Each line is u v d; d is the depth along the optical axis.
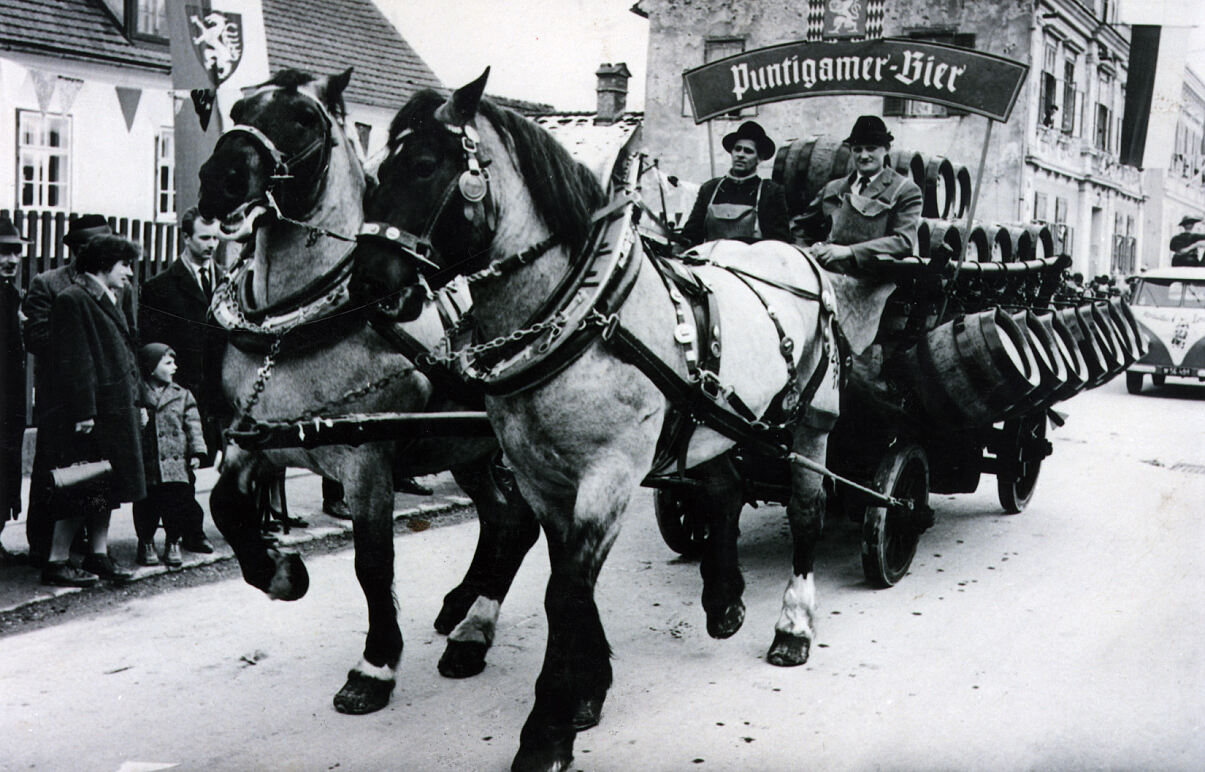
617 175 3.83
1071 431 11.21
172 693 4.17
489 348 3.44
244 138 3.81
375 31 7.29
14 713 3.95
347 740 3.76
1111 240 16.95
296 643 4.75
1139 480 8.70
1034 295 7.21
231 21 6.25
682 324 3.70
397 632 4.12
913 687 4.31
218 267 5.91
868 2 6.39
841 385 4.92
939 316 5.94
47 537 5.33
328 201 4.03
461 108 3.24
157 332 5.77
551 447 3.50
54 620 4.96
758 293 4.39
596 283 3.44
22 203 8.07
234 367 4.30
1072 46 16.08
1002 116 5.93
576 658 3.44
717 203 6.24
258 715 3.97
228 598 5.36
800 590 4.70
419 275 3.20
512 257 3.39
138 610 5.14
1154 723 3.98
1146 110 9.81
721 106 6.70
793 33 13.15
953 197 7.50
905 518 5.76
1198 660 4.63
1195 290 14.70
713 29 13.09
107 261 5.27
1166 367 14.21
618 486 3.49
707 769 3.57
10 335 5.45
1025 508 7.67
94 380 5.15
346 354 4.01
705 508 5.45
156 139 8.77
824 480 5.66
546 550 6.51
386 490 4.07
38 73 7.92
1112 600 5.50
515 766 3.40
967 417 5.79
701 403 3.75
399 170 3.21
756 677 4.41
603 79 11.77
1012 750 3.74
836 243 5.57
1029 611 5.30
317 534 6.45
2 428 5.46
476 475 4.68
